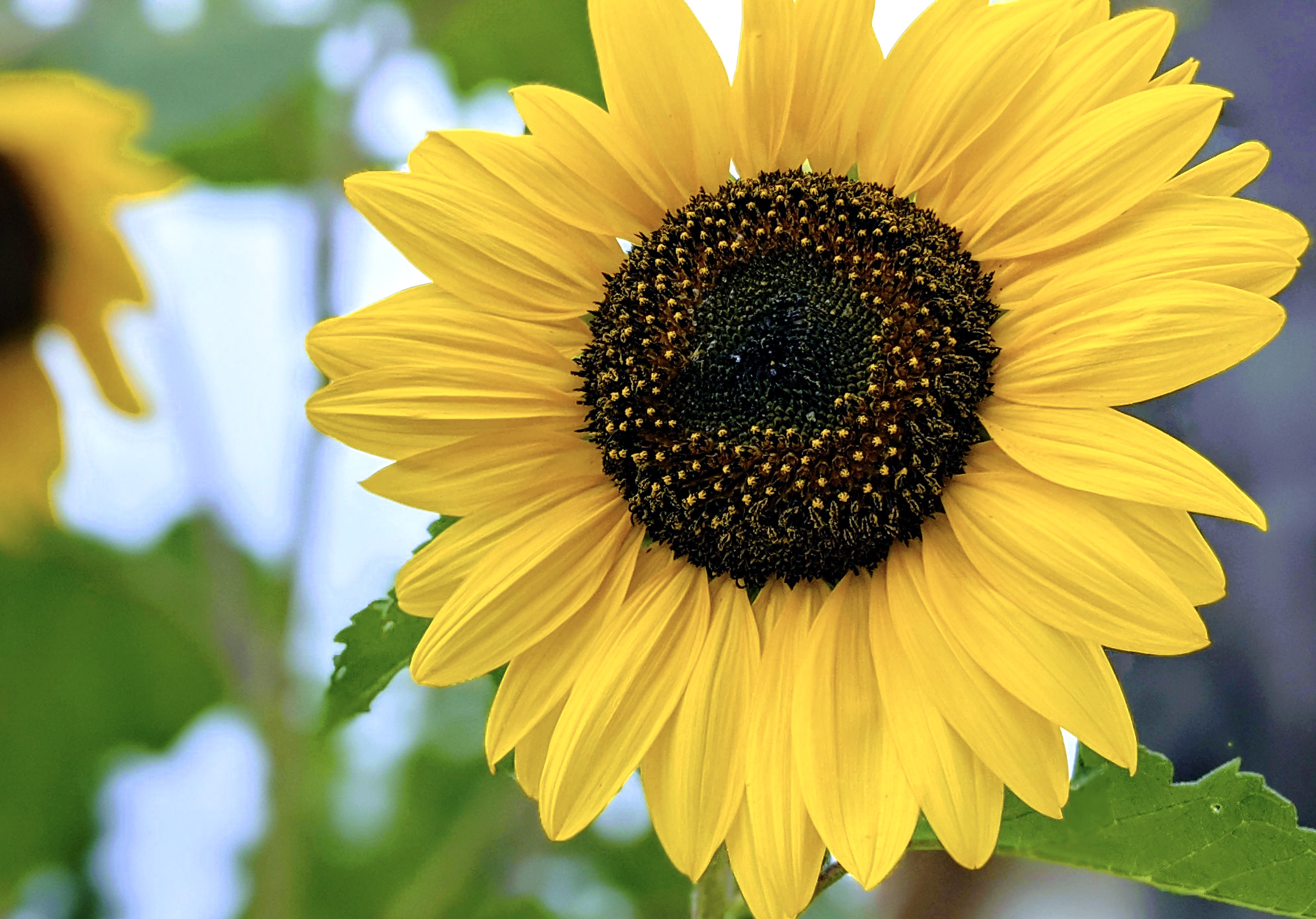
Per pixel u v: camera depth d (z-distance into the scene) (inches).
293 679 29.8
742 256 25.5
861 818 24.3
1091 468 24.1
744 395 25.3
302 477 30.0
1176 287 24.0
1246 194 26.2
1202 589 23.9
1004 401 24.7
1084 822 24.5
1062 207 24.6
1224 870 24.4
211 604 29.9
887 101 25.3
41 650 32.7
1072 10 25.0
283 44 28.2
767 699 24.8
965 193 25.1
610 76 25.4
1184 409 26.3
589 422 25.7
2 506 30.1
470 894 31.4
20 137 28.4
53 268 29.5
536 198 25.5
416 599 25.2
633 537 25.5
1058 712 24.0
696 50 25.3
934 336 24.9
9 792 33.1
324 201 30.2
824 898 31.9
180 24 28.3
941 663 24.4
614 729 24.8
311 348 25.4
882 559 25.0
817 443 25.0
